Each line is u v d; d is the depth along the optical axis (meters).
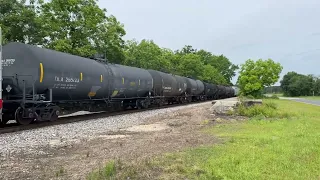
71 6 32.28
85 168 7.06
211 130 13.62
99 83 20.14
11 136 11.74
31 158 8.26
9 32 23.86
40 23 26.77
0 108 12.72
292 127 14.41
